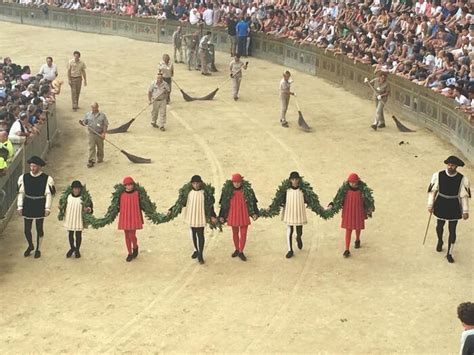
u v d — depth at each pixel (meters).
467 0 25.44
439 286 12.78
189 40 32.50
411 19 26.20
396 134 21.94
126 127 22.33
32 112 19.09
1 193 14.85
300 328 11.45
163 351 10.83
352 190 13.74
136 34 41.81
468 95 19.91
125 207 13.55
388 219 15.61
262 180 17.98
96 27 44.31
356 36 28.23
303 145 20.91
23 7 48.53
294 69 32.66
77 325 11.55
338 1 31.67
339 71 29.16
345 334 11.27
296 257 13.93
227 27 36.59
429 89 22.05
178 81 30.00
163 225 15.39
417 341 11.07
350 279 13.05
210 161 19.50
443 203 13.55
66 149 20.77
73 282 12.96
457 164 13.39
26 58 35.47
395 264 13.62
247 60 34.94
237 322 11.62
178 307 12.10
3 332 11.36
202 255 13.81
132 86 29.03
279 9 34.81
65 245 14.48
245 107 25.55
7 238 14.74
